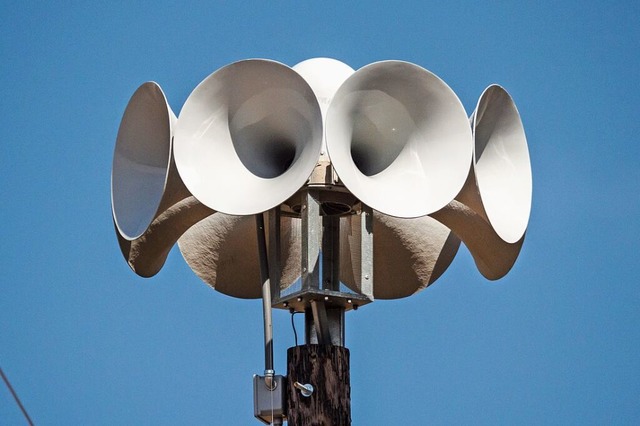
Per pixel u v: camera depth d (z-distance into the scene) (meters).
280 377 17.69
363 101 17.50
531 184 18.47
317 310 17.83
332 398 17.44
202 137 17.52
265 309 17.89
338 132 17.25
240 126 17.72
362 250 17.92
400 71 17.44
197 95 17.50
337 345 17.88
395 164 17.66
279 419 17.72
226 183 17.39
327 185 17.70
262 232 18.25
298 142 17.66
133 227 18.16
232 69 17.48
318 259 17.66
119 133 18.55
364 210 18.00
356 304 17.98
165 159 18.41
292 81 17.39
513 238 18.00
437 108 17.59
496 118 18.53
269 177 17.69
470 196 17.81
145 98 18.17
